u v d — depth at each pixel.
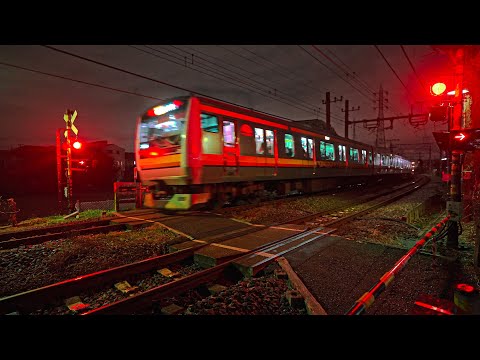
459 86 5.63
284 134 12.17
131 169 45.56
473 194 9.30
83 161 10.88
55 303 3.98
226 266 4.88
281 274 4.48
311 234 6.85
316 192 15.75
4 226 8.67
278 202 11.72
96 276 4.42
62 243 6.35
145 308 3.74
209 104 8.84
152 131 9.32
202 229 7.32
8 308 3.62
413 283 4.15
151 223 8.13
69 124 10.45
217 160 8.90
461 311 2.51
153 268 5.13
